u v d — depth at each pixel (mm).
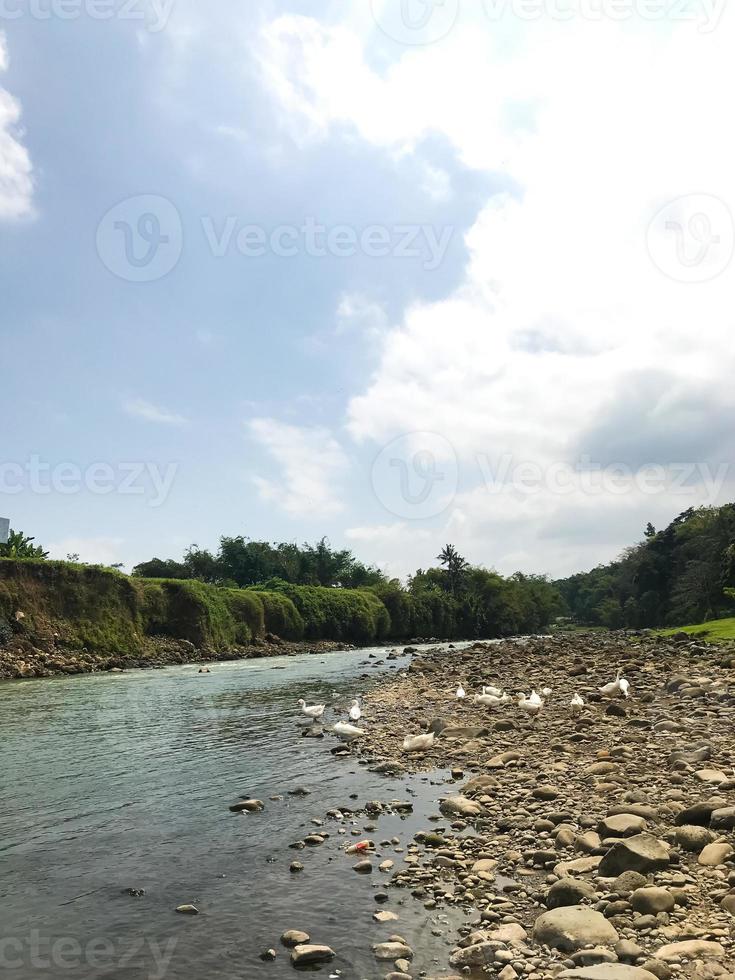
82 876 8734
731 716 15133
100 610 54594
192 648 59062
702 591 94688
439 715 19656
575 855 8352
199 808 11656
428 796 11727
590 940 6238
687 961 5793
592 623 166250
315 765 14594
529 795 10859
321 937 6914
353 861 8891
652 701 18438
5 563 49719
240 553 109000
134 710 24406
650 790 10359
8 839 10211
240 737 18328
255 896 7957
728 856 7637
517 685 24750
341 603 91750
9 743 17875
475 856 8766
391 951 6480
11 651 44969
